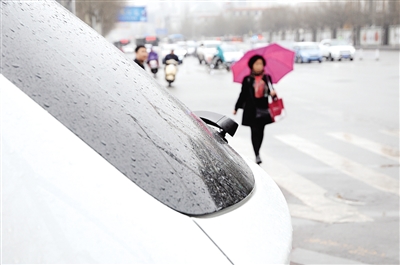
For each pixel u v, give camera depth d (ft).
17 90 4.18
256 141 25.30
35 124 4.02
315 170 24.57
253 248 4.20
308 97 54.60
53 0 6.42
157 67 86.38
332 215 18.43
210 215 4.36
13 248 3.46
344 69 100.99
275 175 23.88
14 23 4.89
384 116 40.19
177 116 5.91
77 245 3.54
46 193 3.69
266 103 25.07
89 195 3.81
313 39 320.91
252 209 4.84
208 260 3.84
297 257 15.06
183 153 4.99
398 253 15.26
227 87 70.74
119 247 3.63
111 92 5.07
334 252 15.37
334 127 35.88
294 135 33.37
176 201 4.26
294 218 18.20
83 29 6.17
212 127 8.06
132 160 4.34
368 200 19.99
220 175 5.16
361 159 26.55
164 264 3.67
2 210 3.56
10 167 3.72
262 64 24.89
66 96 4.47
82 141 4.15
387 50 189.78
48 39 5.10
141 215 3.88
